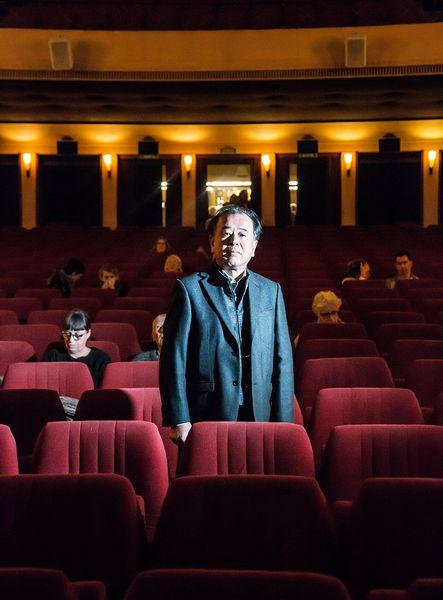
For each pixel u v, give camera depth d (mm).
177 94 18719
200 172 22797
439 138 22031
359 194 22719
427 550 2736
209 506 2828
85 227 22234
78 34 17562
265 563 2801
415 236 19469
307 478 2861
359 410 4398
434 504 2754
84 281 12633
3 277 12672
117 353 6609
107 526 2824
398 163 22609
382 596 2113
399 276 10625
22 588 2045
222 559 2811
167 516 2830
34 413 4543
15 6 22234
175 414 3240
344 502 3252
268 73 17484
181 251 16156
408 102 19719
